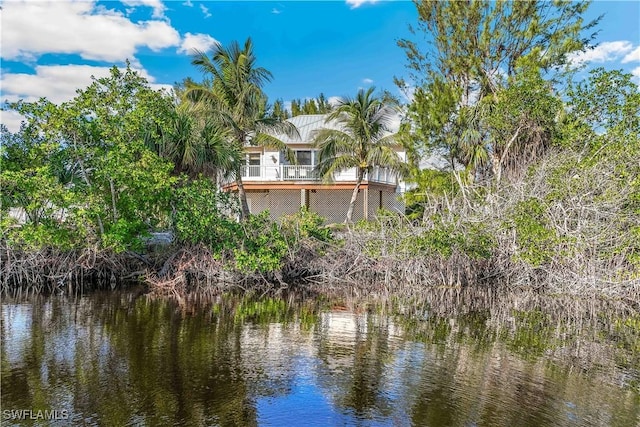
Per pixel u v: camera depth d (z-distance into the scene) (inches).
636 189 430.3
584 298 435.5
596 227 431.2
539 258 455.5
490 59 737.6
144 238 534.3
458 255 508.7
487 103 648.4
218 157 653.9
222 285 505.4
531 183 510.6
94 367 236.1
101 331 305.3
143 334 299.7
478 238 498.0
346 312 380.2
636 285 417.7
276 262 501.4
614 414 187.8
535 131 605.0
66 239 473.7
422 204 653.9
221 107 788.6
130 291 474.0
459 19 726.5
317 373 232.1
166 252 538.9
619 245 419.5
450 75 759.1
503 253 502.9
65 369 232.5
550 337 304.3
